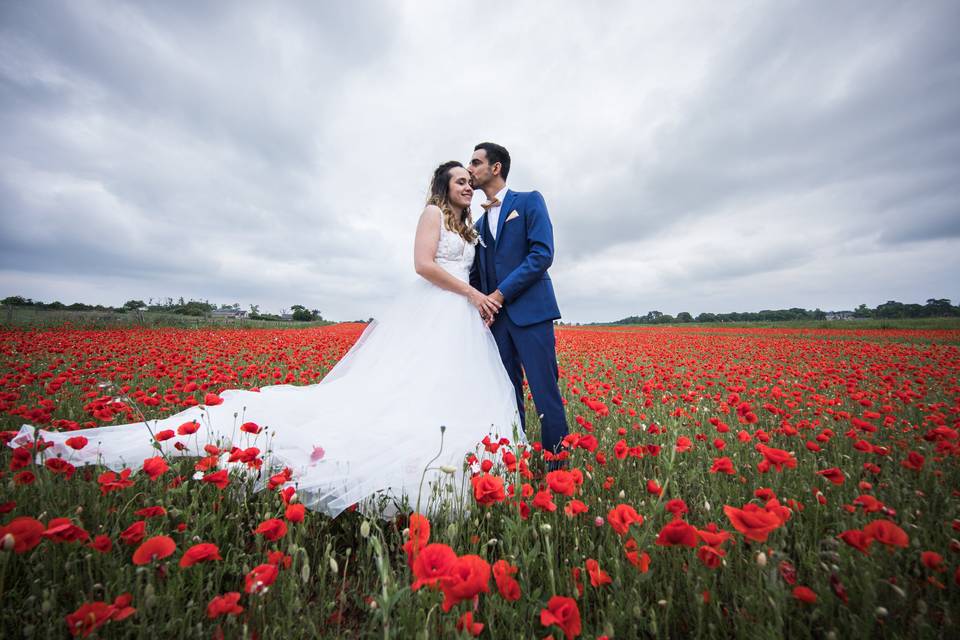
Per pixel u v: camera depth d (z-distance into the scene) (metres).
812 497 2.04
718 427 2.70
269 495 1.88
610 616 1.28
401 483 1.99
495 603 1.27
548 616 0.96
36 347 7.57
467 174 3.27
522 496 1.70
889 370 7.05
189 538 1.58
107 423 3.23
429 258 3.04
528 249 3.10
